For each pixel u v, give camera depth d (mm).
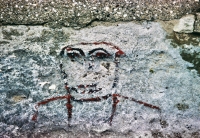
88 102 841
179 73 894
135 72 888
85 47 917
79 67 891
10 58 896
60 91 854
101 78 876
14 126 812
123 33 942
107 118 825
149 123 827
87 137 805
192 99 861
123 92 857
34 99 843
